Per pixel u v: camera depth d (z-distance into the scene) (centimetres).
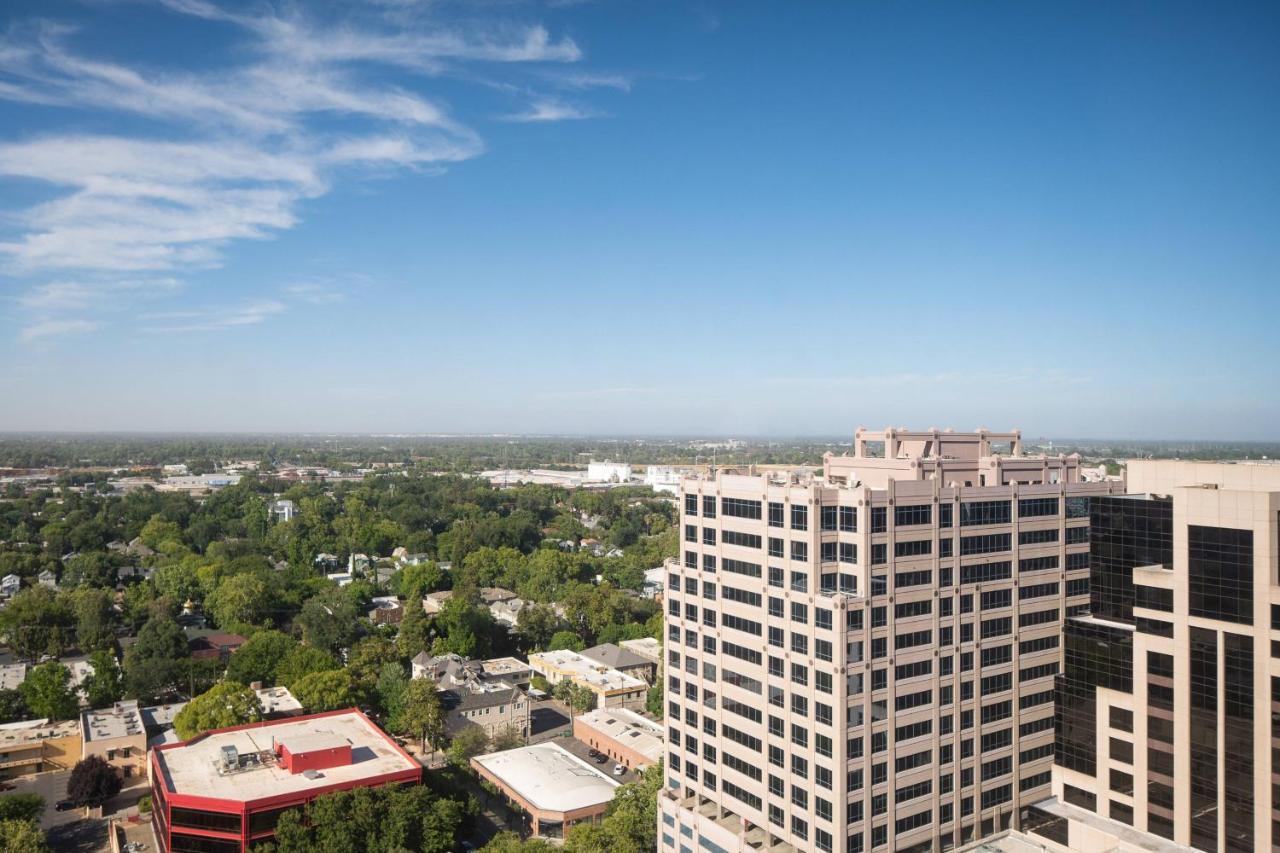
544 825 13912
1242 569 8462
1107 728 9862
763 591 10425
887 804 9819
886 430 11581
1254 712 8406
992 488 10638
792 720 10019
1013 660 10906
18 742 16238
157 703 19175
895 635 9838
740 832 10744
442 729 17488
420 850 11325
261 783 11962
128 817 14375
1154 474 9969
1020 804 11019
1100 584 10188
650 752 16000
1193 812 8975
